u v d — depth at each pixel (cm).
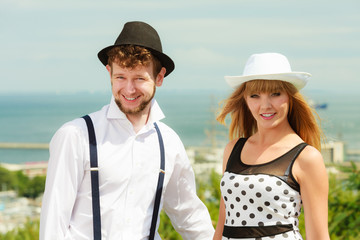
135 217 232
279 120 230
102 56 237
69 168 224
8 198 6334
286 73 221
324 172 220
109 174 229
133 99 228
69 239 223
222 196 245
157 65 236
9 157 11919
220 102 260
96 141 229
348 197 422
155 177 240
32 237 452
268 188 221
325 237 218
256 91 231
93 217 225
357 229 408
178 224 276
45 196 223
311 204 219
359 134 11950
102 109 240
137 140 238
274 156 229
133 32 228
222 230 258
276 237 219
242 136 264
